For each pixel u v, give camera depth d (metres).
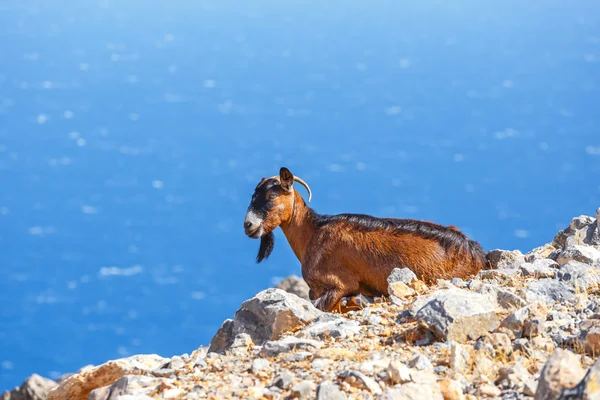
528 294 31.95
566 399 20.62
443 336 27.72
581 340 26.58
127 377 27.23
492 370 25.36
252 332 34.28
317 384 24.45
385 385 24.22
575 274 34.69
